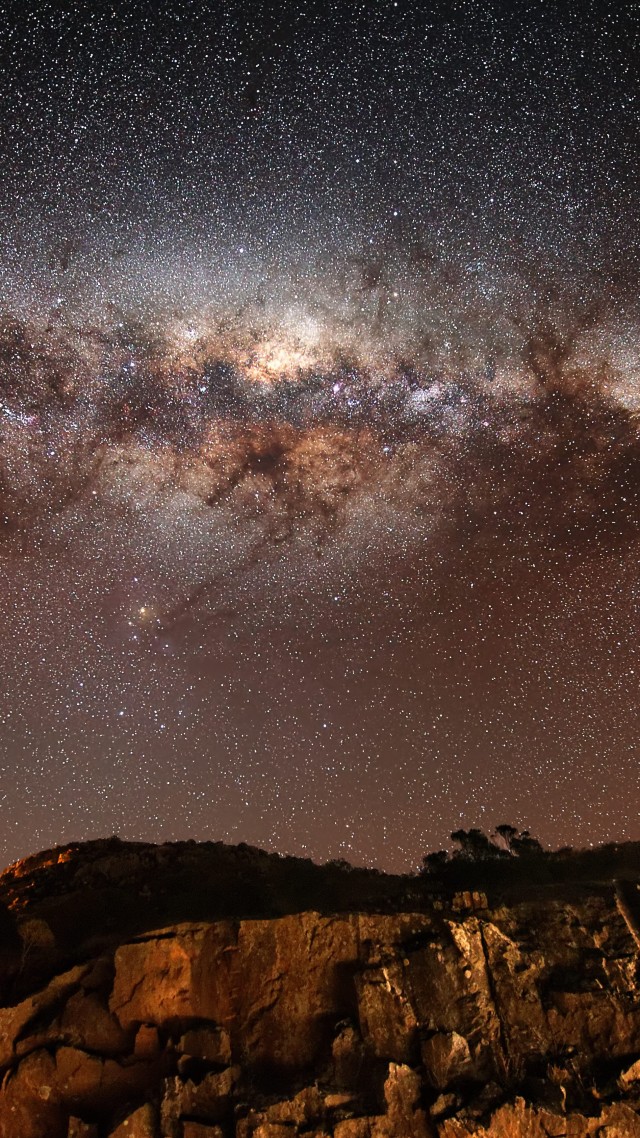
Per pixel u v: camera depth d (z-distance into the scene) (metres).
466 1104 11.35
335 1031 12.20
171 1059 11.74
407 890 16.41
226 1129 10.93
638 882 15.74
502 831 19.97
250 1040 12.23
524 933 14.08
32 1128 11.22
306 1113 11.18
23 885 17.73
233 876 17.39
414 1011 12.52
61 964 13.27
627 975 13.35
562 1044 12.41
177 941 12.93
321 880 17.42
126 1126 10.84
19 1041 11.91
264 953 13.03
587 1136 11.26
